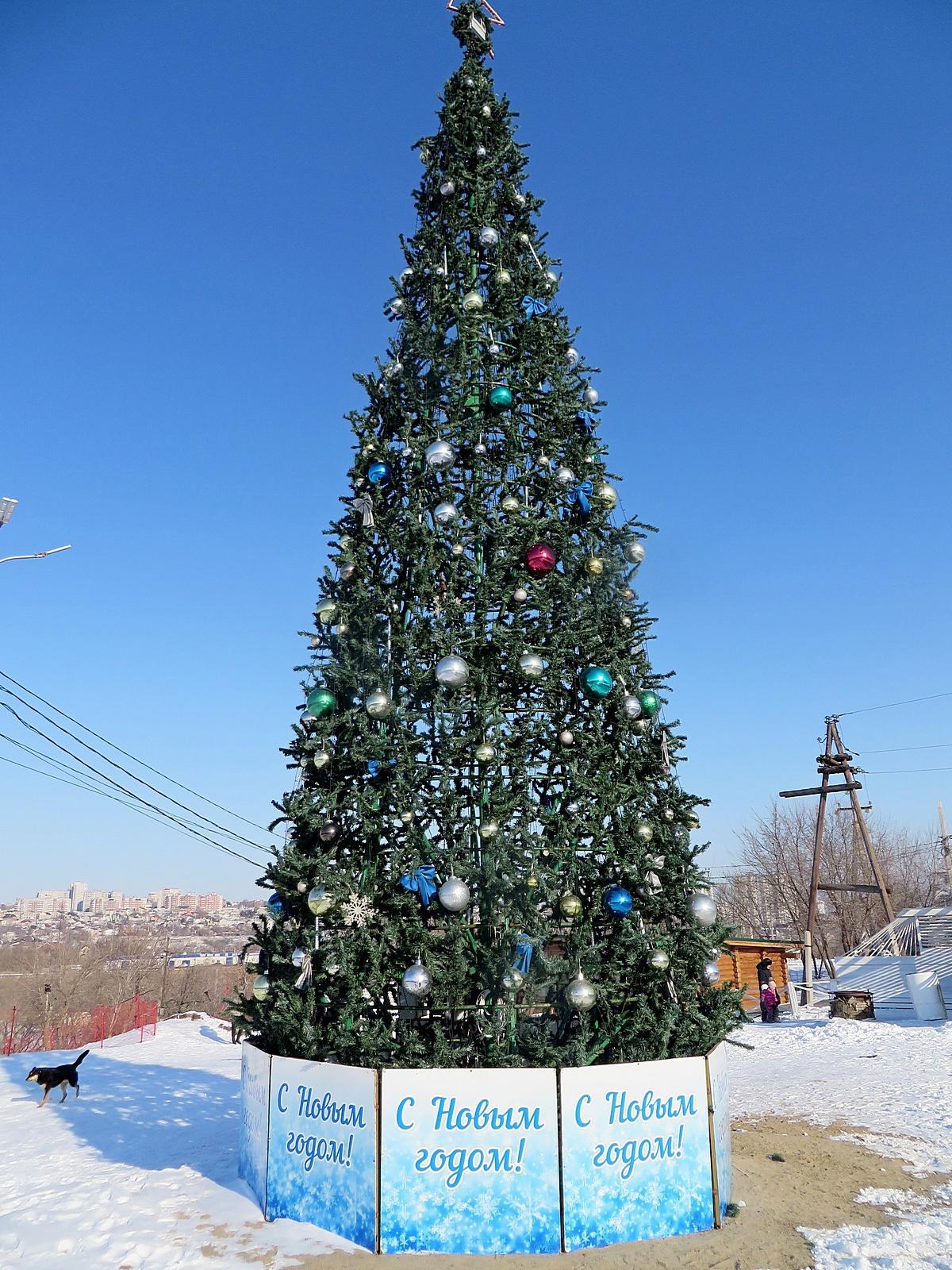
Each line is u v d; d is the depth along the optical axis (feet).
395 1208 19.74
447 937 21.79
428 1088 20.25
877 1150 28.84
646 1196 20.57
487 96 31.65
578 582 25.94
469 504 25.40
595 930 23.72
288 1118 22.53
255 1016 25.27
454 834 22.86
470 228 30.14
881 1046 55.98
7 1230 21.94
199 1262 19.40
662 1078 21.36
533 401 27.55
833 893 162.61
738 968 89.15
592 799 23.79
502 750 22.98
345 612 26.11
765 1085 42.91
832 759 125.08
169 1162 28.89
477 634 24.16
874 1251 19.62
